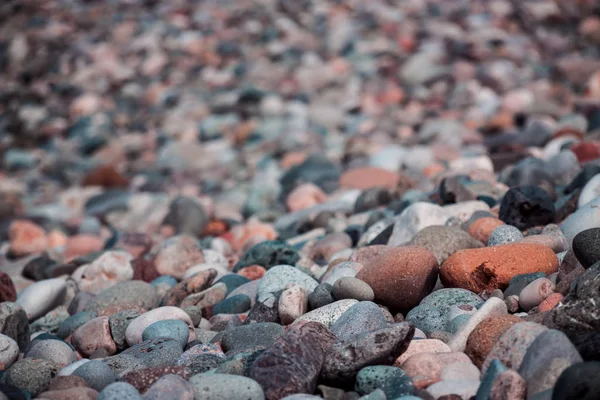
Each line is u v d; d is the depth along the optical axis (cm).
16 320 71
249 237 105
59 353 66
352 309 62
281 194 141
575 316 57
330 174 146
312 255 89
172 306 72
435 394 54
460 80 229
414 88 229
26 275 97
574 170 99
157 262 89
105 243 115
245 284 76
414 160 145
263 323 64
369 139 184
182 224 118
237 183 170
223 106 224
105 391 55
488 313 61
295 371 56
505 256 67
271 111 220
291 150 184
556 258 68
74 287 87
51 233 127
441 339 61
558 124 150
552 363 53
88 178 181
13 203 165
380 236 84
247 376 57
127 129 228
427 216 81
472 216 81
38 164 210
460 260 68
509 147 127
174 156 196
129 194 165
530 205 79
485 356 57
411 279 66
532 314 61
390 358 57
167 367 59
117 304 77
